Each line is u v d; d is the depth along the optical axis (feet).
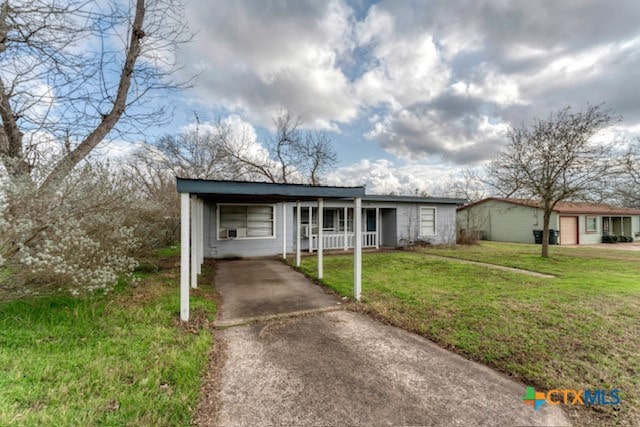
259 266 28.45
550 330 11.71
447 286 19.34
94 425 6.10
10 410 6.24
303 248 41.57
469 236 49.96
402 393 7.93
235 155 56.75
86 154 17.11
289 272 25.32
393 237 45.24
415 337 11.68
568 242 58.85
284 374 8.87
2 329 9.91
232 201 32.55
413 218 45.91
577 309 14.05
